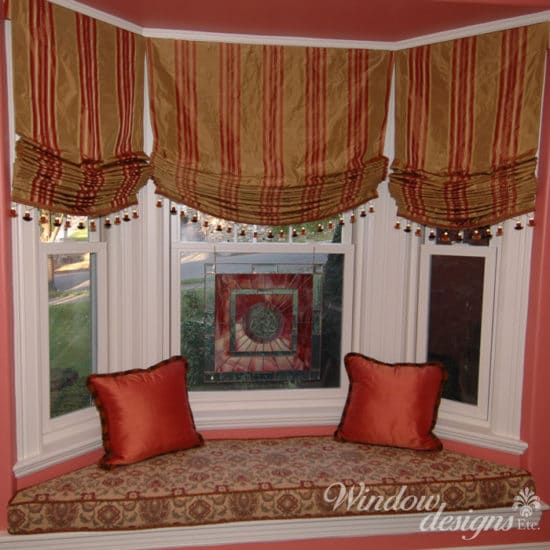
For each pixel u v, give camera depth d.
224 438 2.50
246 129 2.36
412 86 2.39
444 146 2.32
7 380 1.89
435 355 2.59
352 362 2.50
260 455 2.29
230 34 2.33
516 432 2.27
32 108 1.89
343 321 2.68
